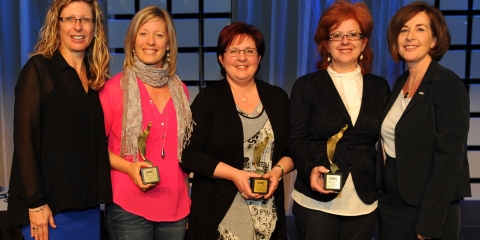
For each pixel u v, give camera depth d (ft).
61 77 5.82
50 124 5.68
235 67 6.69
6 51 11.50
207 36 11.78
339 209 6.41
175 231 6.65
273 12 11.40
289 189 12.21
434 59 6.43
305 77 6.90
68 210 5.96
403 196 6.20
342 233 6.61
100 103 6.22
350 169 6.40
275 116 6.72
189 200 6.90
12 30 11.46
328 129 6.43
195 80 11.94
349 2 6.65
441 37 6.25
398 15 6.45
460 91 5.89
